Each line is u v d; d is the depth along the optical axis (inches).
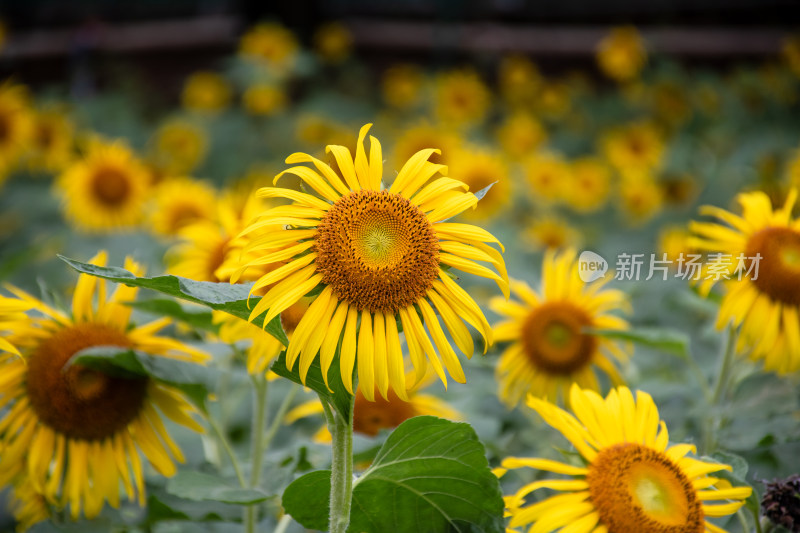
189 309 44.8
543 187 104.3
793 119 122.9
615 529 39.4
